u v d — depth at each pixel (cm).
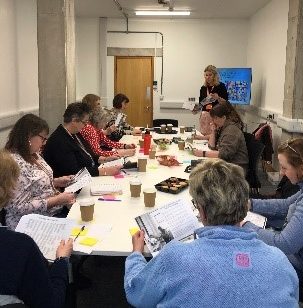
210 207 114
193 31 865
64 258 160
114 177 299
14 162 145
